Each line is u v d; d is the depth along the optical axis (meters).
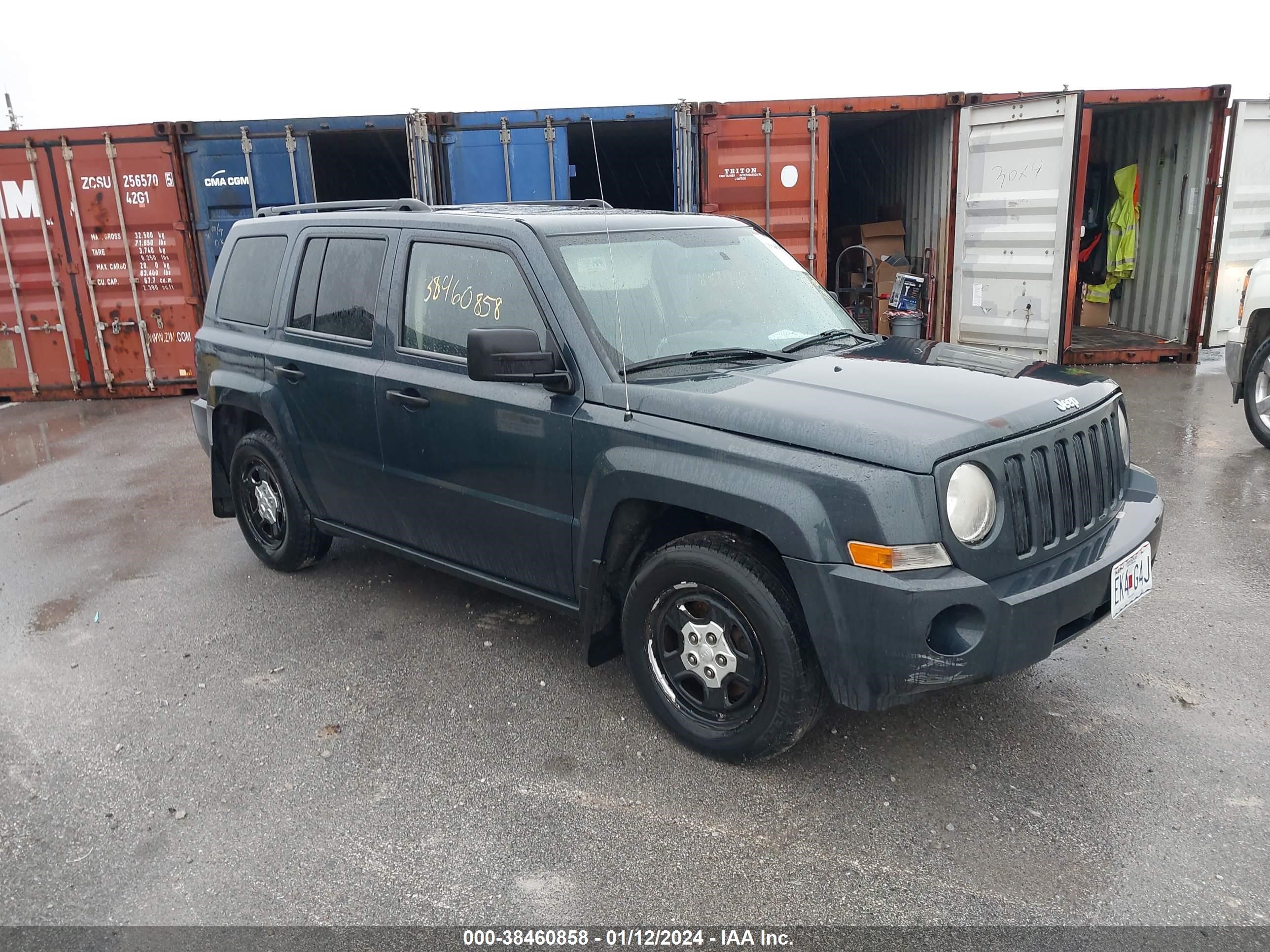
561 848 3.00
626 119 10.34
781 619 3.06
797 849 2.96
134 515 6.74
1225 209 10.91
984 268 10.72
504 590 4.11
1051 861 2.87
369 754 3.58
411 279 4.22
